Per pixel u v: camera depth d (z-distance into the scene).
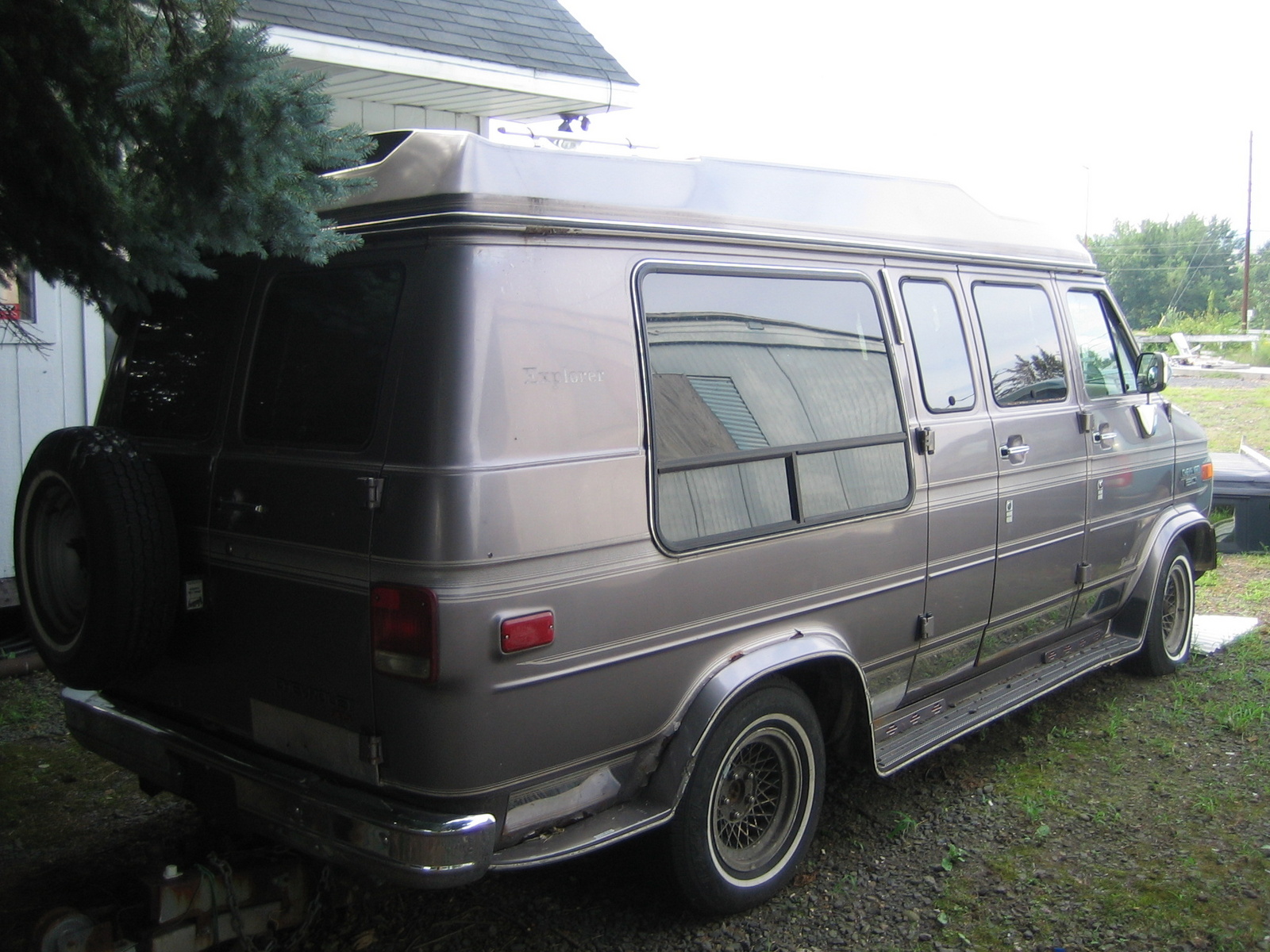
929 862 3.86
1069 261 5.19
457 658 2.66
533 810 2.93
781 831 3.62
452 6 8.53
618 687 3.02
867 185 4.04
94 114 2.88
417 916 3.52
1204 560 6.25
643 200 3.16
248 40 2.79
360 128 3.17
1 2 2.67
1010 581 4.55
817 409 3.62
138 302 3.19
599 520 2.93
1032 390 4.74
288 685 3.03
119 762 3.54
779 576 3.44
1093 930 3.43
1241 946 3.33
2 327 5.72
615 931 3.44
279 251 2.89
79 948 2.84
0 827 4.13
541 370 2.85
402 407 2.76
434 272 2.77
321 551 2.89
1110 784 4.51
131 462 3.14
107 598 3.05
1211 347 37.53
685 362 3.24
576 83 8.62
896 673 4.06
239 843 3.29
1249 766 4.68
